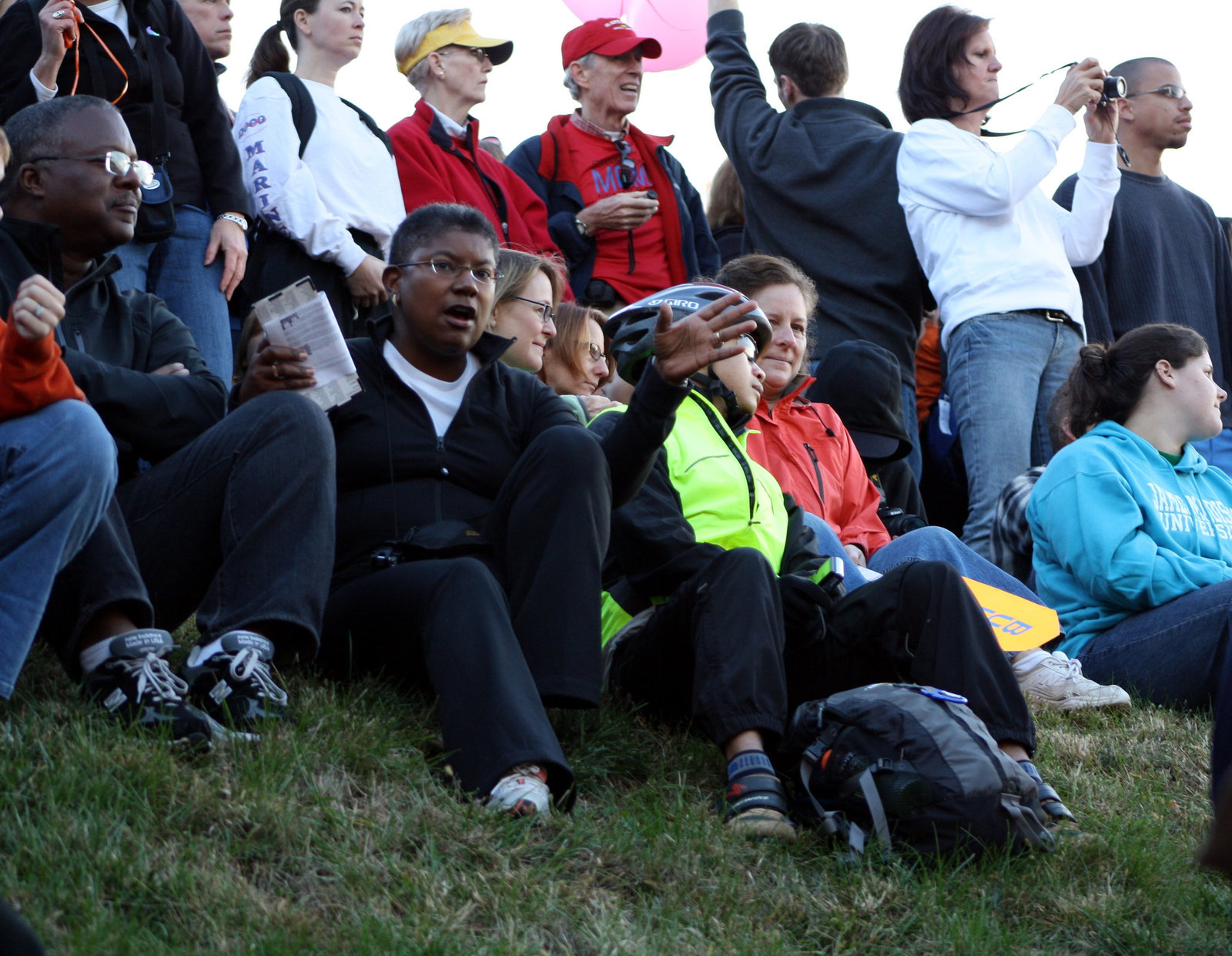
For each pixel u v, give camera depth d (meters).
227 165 10.96
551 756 6.50
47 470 6.20
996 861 6.86
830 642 7.88
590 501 7.23
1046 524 10.93
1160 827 7.84
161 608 7.24
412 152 12.74
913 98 13.89
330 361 7.55
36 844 5.39
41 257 8.02
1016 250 13.25
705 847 6.68
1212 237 15.30
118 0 10.55
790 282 11.04
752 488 8.71
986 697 7.38
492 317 10.38
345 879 5.80
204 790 5.98
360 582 7.48
